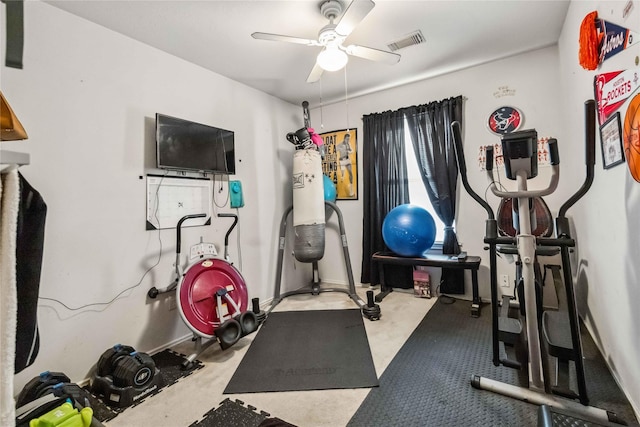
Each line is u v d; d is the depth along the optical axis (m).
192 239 2.63
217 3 1.94
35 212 1.31
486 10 2.16
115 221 2.13
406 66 3.02
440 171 3.20
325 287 3.86
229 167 2.89
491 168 1.66
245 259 3.15
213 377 1.94
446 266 2.93
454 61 2.95
